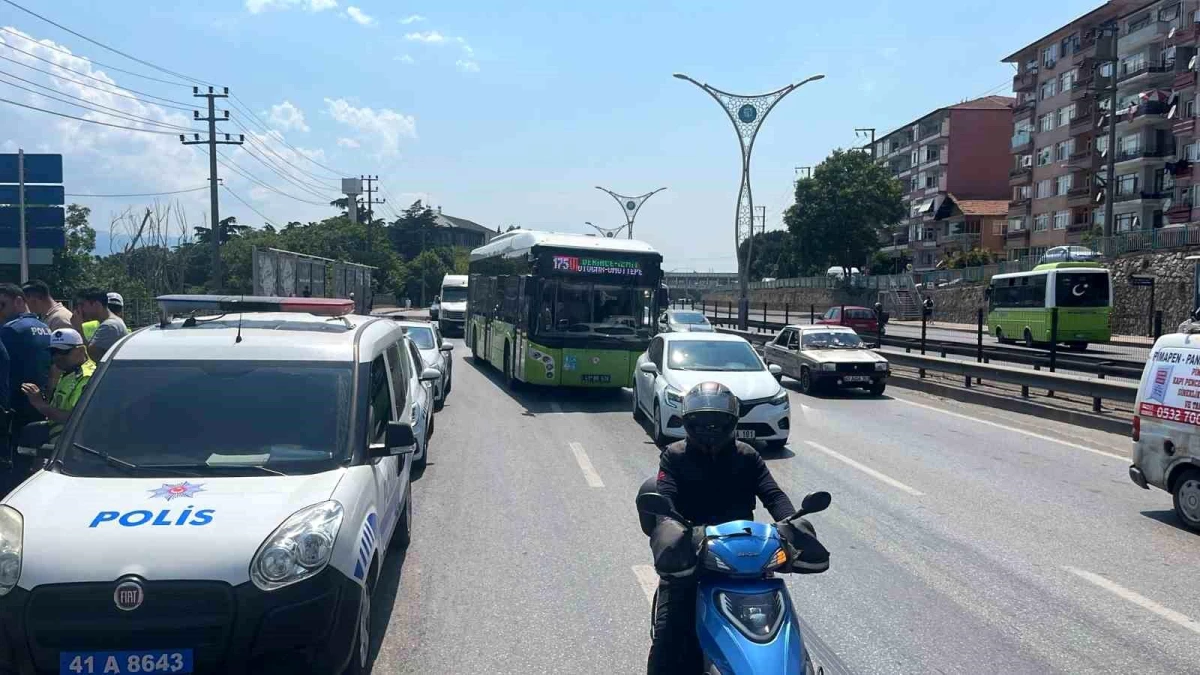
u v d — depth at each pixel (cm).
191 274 6234
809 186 7219
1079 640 537
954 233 8119
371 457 521
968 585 639
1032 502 900
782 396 1216
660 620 379
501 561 691
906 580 650
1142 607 595
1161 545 745
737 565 344
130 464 479
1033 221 6888
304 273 2995
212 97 3812
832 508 873
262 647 403
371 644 527
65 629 390
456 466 1077
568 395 1859
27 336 687
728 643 327
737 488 401
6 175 2111
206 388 522
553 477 1013
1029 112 6938
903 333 4412
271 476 476
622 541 747
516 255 1953
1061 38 6462
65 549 401
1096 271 3316
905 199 9500
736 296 9138
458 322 4191
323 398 527
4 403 643
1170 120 5256
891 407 1727
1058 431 1399
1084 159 6109
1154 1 5478
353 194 8138
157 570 398
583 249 1747
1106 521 824
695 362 1312
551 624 561
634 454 1166
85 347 721
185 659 395
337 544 432
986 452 1199
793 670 318
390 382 647
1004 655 514
